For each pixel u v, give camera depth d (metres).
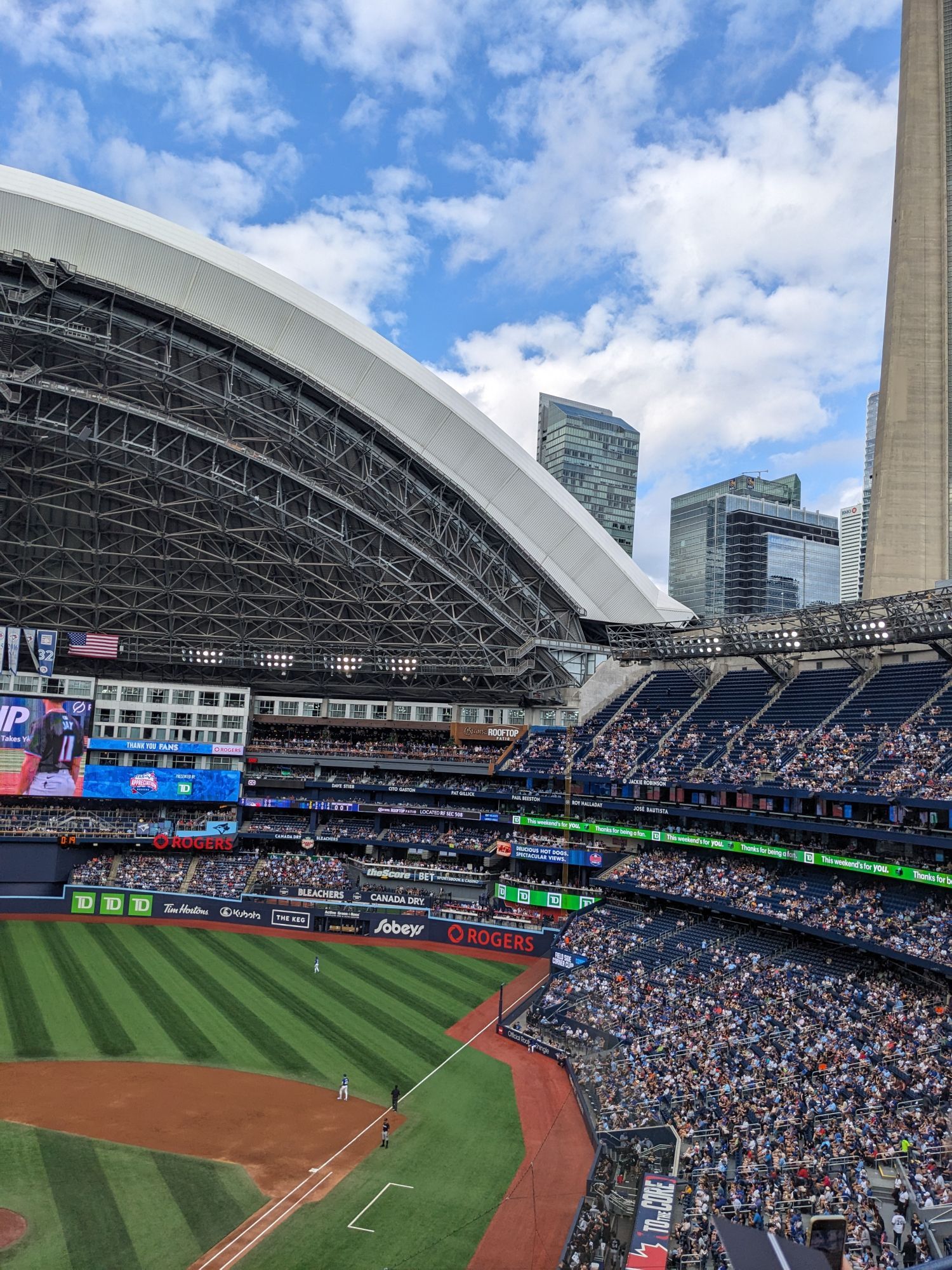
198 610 88.94
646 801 72.88
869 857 54.56
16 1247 28.08
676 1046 45.81
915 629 59.03
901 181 147.62
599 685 91.62
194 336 73.50
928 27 146.25
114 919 73.19
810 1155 32.59
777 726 70.38
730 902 59.97
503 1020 53.28
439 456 81.38
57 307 67.75
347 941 71.12
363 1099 41.47
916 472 142.38
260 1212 31.05
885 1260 25.75
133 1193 31.95
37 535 81.44
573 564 87.12
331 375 76.81
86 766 83.19
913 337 144.00
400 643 91.12
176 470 75.44
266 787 91.38
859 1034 43.03
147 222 69.50
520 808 85.56
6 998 52.16
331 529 79.38
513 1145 37.50
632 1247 26.14
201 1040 47.53
